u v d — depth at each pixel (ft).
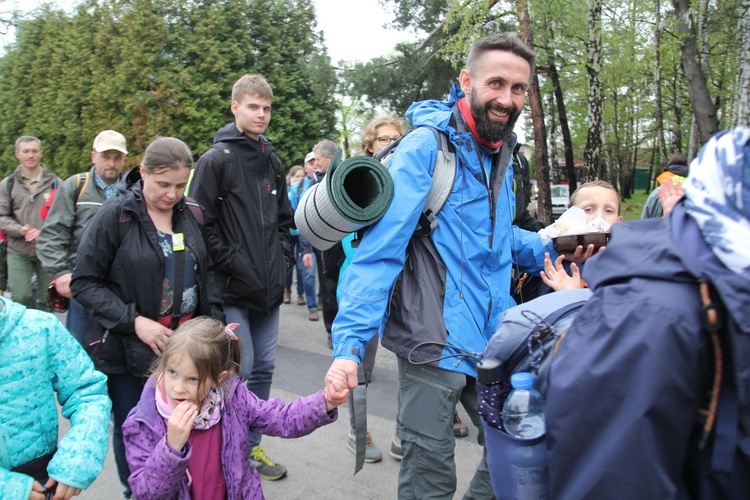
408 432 7.53
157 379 6.79
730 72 50.42
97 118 67.10
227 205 11.25
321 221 7.23
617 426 3.51
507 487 4.86
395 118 12.96
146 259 8.83
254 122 11.34
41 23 78.38
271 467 11.65
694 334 3.43
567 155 63.46
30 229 17.97
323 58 65.51
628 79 67.97
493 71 7.34
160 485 6.19
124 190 9.29
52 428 6.63
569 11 43.29
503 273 8.00
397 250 7.09
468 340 7.32
